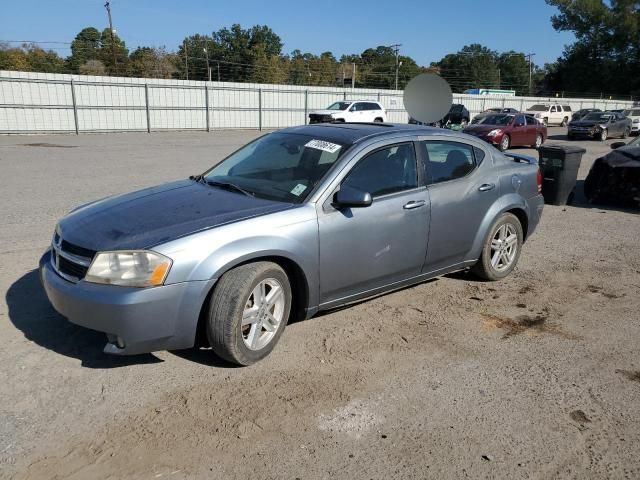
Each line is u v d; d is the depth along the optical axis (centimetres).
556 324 472
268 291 382
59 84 2527
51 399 332
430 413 333
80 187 1046
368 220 425
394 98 3862
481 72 10388
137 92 2783
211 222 365
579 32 7331
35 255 598
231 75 8925
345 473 278
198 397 340
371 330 446
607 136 2905
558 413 338
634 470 289
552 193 1023
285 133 499
